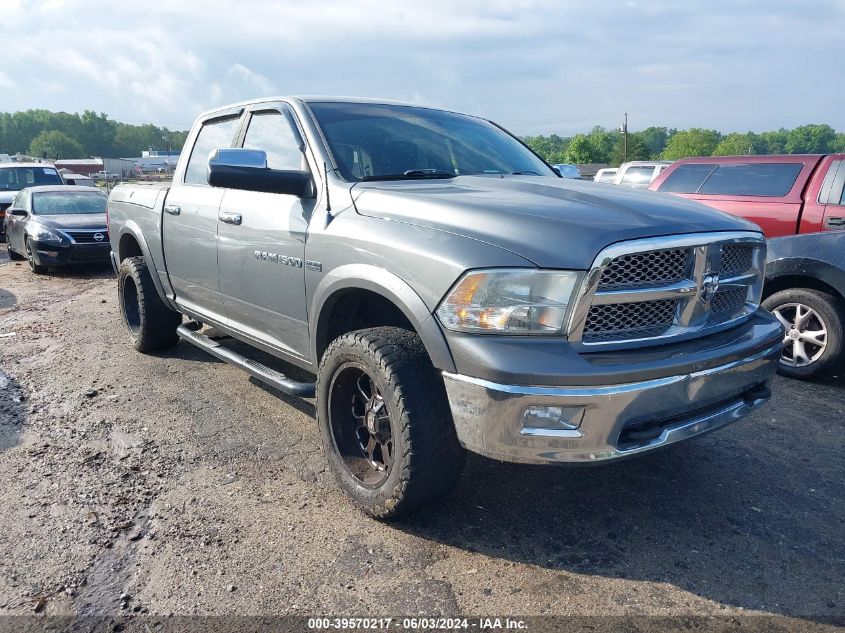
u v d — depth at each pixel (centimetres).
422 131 405
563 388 245
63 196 1254
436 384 281
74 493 336
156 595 258
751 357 289
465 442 265
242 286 400
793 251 512
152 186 534
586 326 254
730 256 297
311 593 258
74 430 415
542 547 289
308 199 350
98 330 676
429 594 258
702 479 352
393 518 304
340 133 370
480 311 256
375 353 285
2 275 1139
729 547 290
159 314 546
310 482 348
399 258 285
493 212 276
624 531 302
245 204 392
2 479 351
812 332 509
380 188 324
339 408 324
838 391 495
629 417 253
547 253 252
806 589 261
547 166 450
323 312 330
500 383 250
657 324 271
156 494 335
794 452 387
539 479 349
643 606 251
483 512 317
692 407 271
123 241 573
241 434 408
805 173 713
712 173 795
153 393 480
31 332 676
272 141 398
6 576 270
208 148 468
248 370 400
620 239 254
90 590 261
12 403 463
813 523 310
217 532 300
